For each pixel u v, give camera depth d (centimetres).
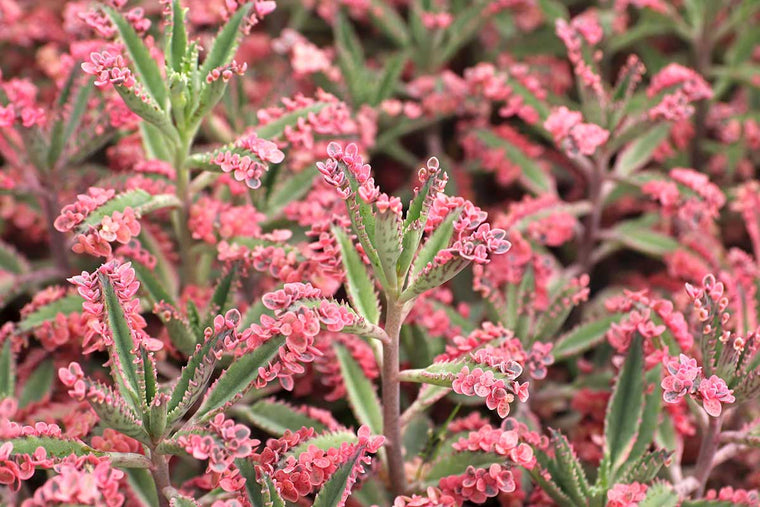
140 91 115
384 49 156
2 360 123
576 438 126
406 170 148
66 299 124
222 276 121
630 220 144
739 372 115
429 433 123
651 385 121
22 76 146
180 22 118
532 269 126
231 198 130
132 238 122
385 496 120
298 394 125
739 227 144
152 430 111
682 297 133
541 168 140
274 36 157
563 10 147
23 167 130
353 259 116
